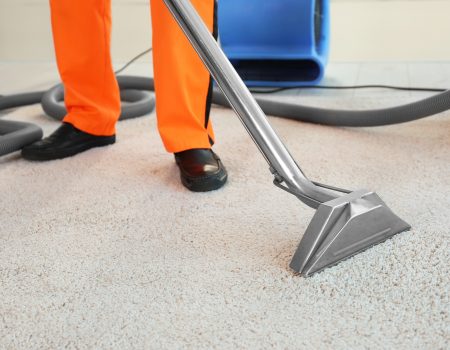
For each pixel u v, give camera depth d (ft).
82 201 3.69
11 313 2.56
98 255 3.01
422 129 4.66
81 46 4.29
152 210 3.51
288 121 5.18
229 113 5.57
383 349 2.17
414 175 3.77
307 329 2.32
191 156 3.80
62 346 2.32
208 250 2.99
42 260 3.00
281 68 6.90
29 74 7.99
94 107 4.51
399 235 2.99
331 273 2.69
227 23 6.40
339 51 7.88
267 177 3.89
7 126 4.98
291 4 6.15
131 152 4.58
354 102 5.67
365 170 3.91
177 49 3.65
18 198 3.80
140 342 2.31
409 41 7.95
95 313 2.52
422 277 2.62
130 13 9.98
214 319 2.43
